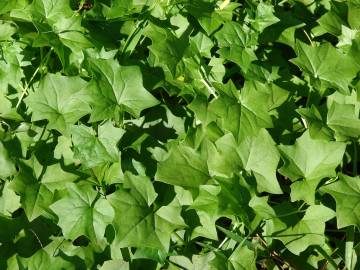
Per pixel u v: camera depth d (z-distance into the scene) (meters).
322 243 0.43
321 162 0.45
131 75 0.46
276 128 0.49
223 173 0.45
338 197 0.43
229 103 0.45
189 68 0.49
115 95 0.46
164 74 0.49
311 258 0.46
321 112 0.47
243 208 0.43
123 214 0.42
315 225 0.44
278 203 0.48
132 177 0.44
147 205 0.43
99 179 0.46
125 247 0.45
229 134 0.45
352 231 0.45
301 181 0.45
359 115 0.49
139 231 0.42
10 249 0.46
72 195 0.44
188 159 0.45
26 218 0.47
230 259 0.43
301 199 0.44
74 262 0.44
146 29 0.49
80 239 0.48
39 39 0.47
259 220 0.43
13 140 0.47
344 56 0.49
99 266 0.45
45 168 0.46
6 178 0.47
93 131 0.45
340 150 0.44
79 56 0.49
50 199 0.45
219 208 0.42
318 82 0.48
